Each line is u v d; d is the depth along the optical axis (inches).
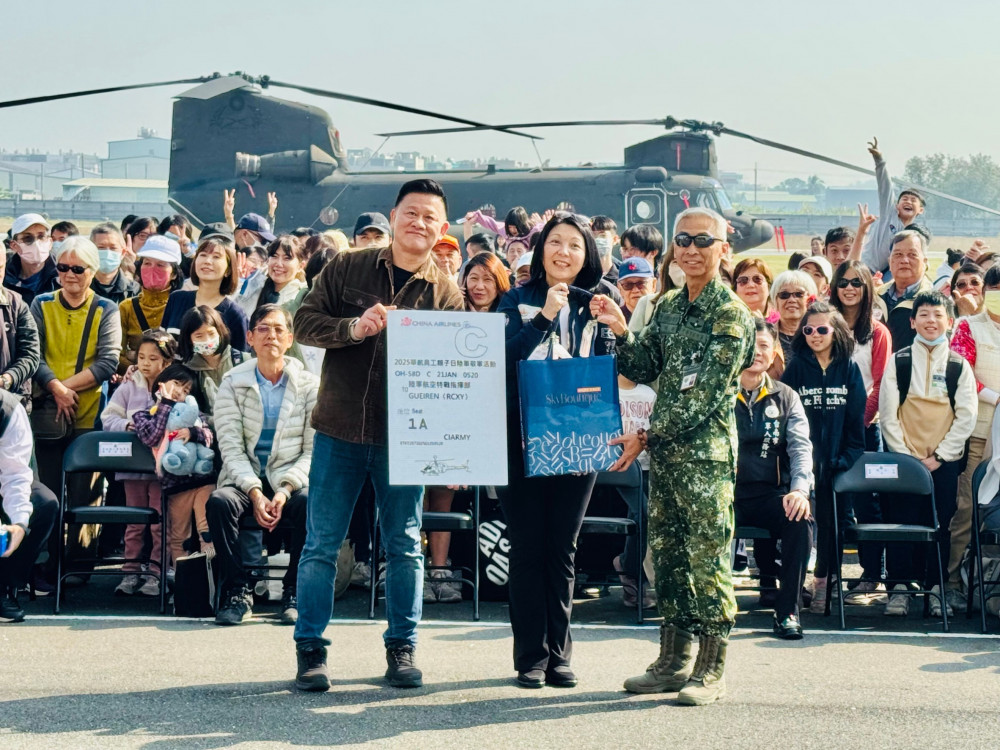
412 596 207.8
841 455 280.8
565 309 209.3
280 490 261.6
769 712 195.8
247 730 181.5
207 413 287.3
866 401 290.7
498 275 280.7
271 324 270.4
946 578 290.7
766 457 263.0
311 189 943.7
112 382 335.9
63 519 270.2
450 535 295.0
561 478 206.4
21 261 349.1
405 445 196.5
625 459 202.1
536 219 514.9
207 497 278.5
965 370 290.7
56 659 222.4
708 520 199.6
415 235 204.1
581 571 288.8
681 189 901.2
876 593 286.4
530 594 206.8
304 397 271.9
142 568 297.4
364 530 297.3
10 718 185.5
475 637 247.0
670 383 202.2
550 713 193.0
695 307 203.2
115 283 366.3
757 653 238.7
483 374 199.6
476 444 198.4
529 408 199.5
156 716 187.8
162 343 293.9
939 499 289.4
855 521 291.9
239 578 260.4
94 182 4375.0
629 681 206.2
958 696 207.5
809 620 274.5
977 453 299.7
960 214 4768.7
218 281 315.9
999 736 184.9
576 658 231.1
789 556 253.4
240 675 213.2
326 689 203.2
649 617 271.6
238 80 959.0
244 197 949.8
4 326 277.4
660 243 377.4
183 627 252.2
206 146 965.8
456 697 201.0
